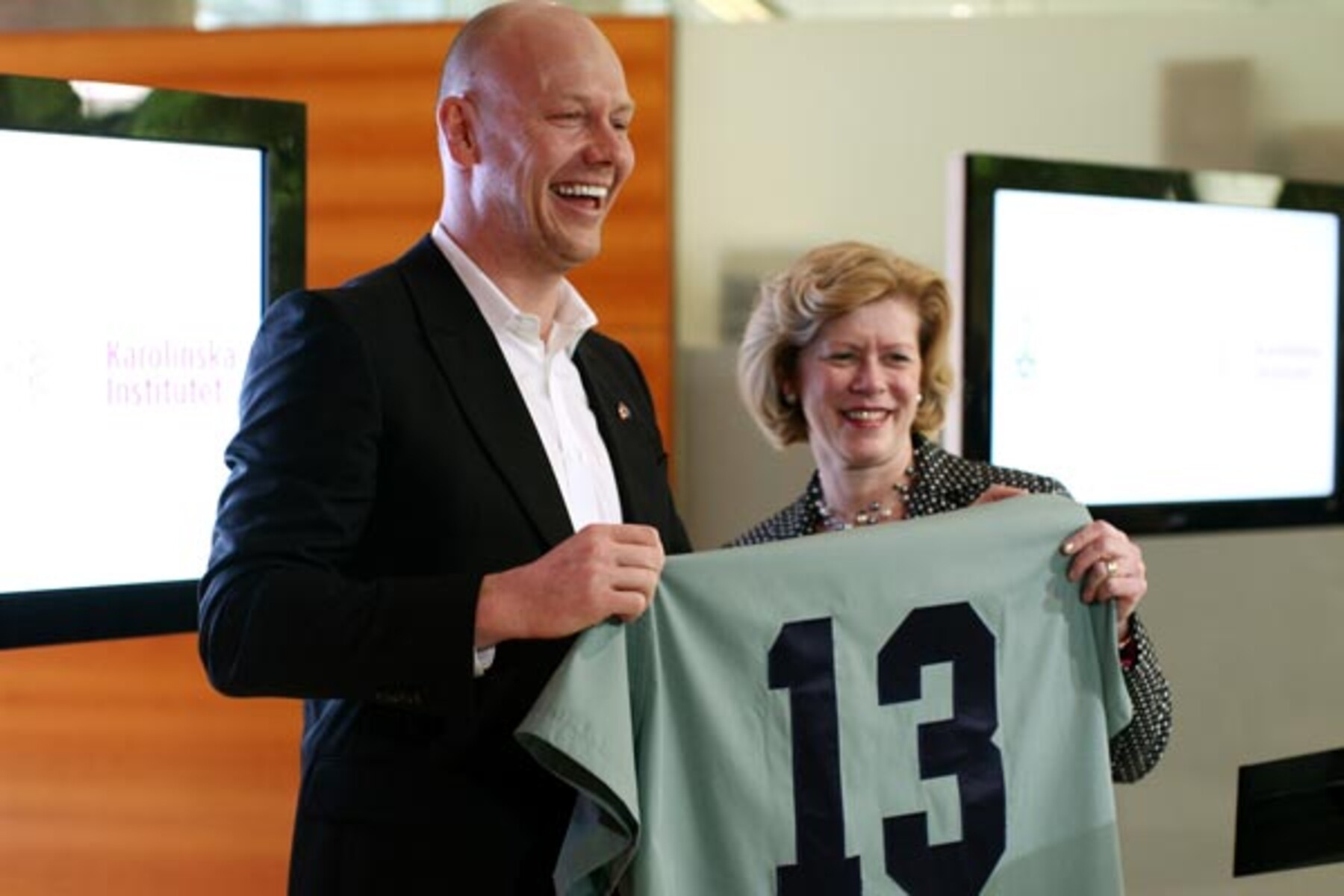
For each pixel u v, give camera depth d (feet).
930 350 10.36
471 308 8.08
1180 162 16.26
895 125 16.31
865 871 8.21
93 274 9.60
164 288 9.88
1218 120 16.25
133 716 17.12
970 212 12.69
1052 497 8.98
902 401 9.98
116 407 9.71
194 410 10.03
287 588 6.95
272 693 7.10
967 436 12.78
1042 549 8.74
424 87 16.55
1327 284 14.51
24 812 17.35
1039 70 16.24
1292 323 14.37
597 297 16.30
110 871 17.20
